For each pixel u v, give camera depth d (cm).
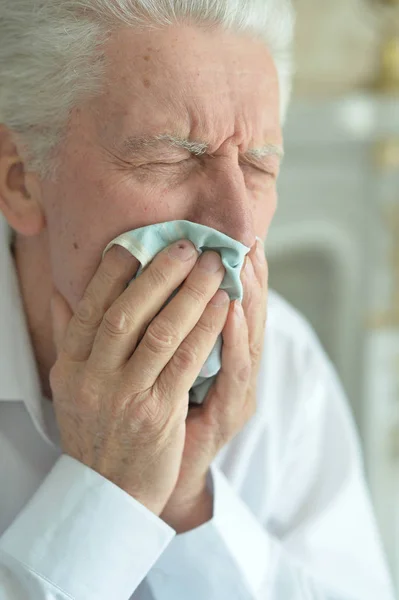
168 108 77
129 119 77
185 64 77
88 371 79
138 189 79
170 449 82
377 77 194
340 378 210
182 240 76
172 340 76
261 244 85
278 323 124
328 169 189
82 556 80
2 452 94
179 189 79
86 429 82
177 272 75
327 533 113
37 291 94
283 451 118
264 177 87
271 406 117
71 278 85
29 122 84
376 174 197
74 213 82
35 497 83
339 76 189
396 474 222
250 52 82
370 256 204
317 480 120
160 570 91
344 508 117
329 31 184
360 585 109
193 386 89
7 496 94
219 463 112
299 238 190
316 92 187
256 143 82
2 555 81
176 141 77
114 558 81
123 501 82
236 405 88
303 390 121
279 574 98
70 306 87
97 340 77
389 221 203
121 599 82
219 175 79
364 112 186
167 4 77
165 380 79
